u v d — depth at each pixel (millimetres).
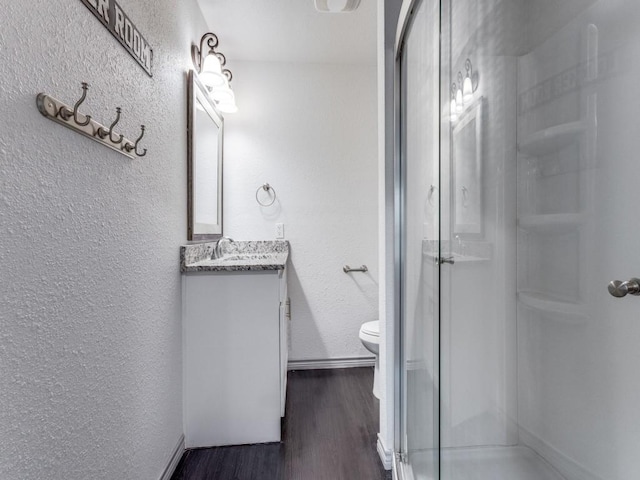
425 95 1248
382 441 1521
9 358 636
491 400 1215
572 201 1003
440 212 1162
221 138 2428
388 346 1497
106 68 958
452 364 1163
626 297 844
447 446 1132
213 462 1508
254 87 2574
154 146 1312
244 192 2564
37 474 702
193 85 1746
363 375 2496
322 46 2398
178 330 1552
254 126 2574
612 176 872
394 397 1488
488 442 1188
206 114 2049
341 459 1528
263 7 1991
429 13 1201
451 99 1168
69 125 783
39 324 709
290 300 2588
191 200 1732
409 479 1289
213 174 2211
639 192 798
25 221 672
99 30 921
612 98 867
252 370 1635
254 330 1634
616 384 874
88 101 871
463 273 1184
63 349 784
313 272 2625
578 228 986
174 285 1518
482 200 1225
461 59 1175
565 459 1033
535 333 1152
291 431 1752
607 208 888
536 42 1147
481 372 1209
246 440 1635
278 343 1641
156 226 1327
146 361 1224
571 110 1005
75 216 826
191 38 1826
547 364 1107
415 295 1341
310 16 2074
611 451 890
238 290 1624
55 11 749
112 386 992
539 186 1140
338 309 2646
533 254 1170
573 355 1010
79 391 839
